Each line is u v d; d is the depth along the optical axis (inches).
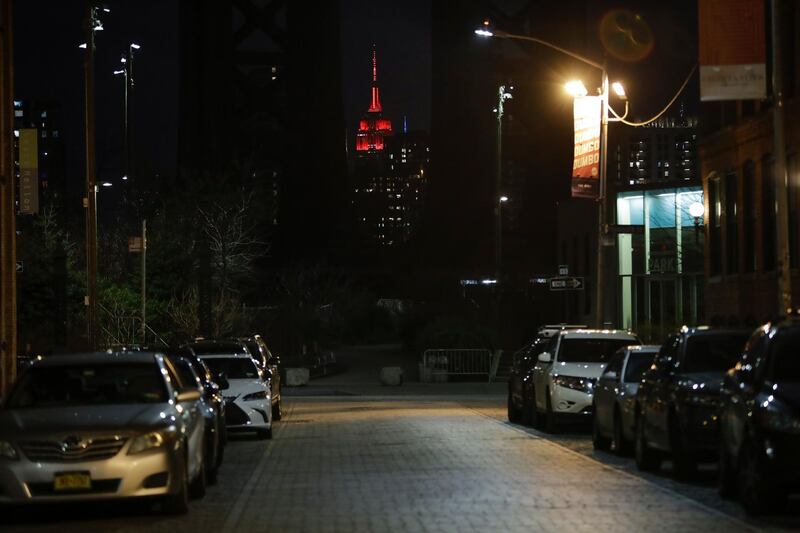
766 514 588.1
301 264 4350.4
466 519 591.8
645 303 2591.0
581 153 1502.2
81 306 2014.0
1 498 578.9
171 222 2529.5
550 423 1152.8
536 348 1289.4
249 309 2792.8
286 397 2010.3
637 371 928.9
